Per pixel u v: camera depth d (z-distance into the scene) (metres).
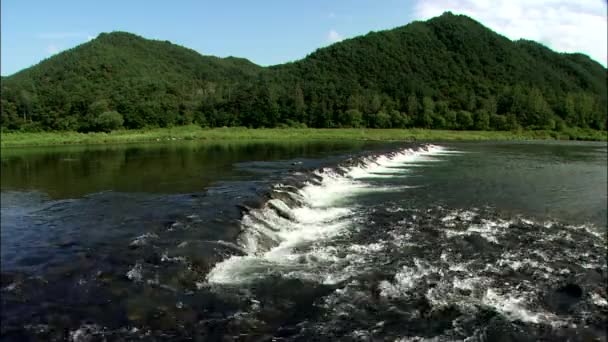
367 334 9.54
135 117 97.06
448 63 145.88
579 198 25.55
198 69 176.38
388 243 15.91
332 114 105.94
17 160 47.66
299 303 10.91
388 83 131.25
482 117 100.44
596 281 12.91
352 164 36.03
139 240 15.08
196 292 11.36
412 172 36.19
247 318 10.09
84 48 149.75
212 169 37.31
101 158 48.81
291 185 25.33
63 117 90.81
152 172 36.16
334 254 14.66
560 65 169.38
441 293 11.66
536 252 15.40
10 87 103.50
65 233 17.47
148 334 9.33
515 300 11.45
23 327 9.56
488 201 24.39
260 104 106.19
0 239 17.11
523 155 52.12
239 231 15.83
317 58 155.00
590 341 9.66
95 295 11.10
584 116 108.56
